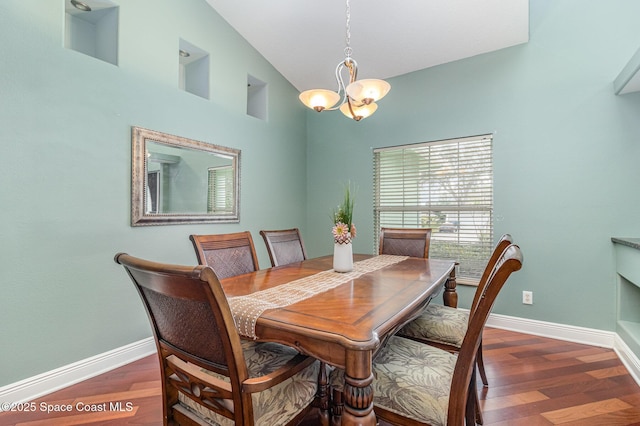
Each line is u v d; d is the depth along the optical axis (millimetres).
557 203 2592
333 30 2928
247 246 2143
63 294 1895
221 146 2912
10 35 1678
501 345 2457
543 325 2645
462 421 986
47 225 1826
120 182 2172
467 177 3027
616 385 1872
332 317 1078
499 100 2834
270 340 1084
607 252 2416
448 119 3090
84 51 2264
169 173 2482
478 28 2654
